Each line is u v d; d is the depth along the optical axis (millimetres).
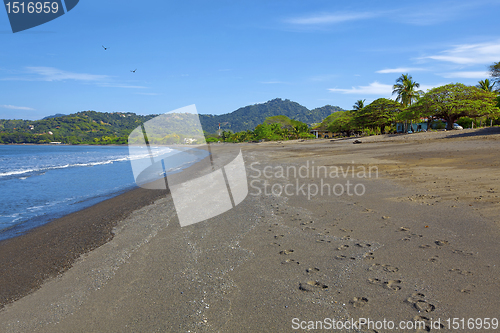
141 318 2924
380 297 2959
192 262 4188
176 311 2994
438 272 3354
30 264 4898
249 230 5418
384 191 7766
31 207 10023
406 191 7508
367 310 2760
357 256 3986
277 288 3307
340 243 4496
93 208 9250
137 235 5750
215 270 3879
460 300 2787
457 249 3906
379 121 54719
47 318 3127
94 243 5641
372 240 4508
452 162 11969
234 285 3443
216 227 5711
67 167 26109
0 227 7664
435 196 6715
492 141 20125
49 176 19016
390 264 3662
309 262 3924
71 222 7656
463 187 7266
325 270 3656
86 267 4453
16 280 4305
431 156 15070
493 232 4348
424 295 2924
